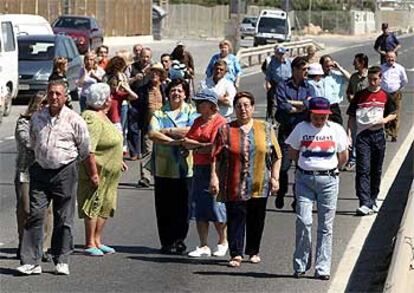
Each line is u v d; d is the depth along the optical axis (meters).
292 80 24.06
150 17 124.50
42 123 17.22
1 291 16.23
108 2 112.00
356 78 30.73
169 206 19.25
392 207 24.58
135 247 19.86
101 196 19.06
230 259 18.42
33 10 94.44
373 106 23.52
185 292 16.34
